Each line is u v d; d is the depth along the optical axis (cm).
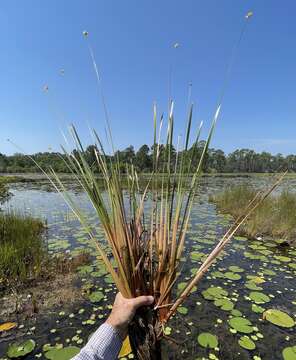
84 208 859
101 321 262
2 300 299
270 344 231
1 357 215
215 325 254
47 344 229
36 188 1652
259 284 339
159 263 121
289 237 542
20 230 484
